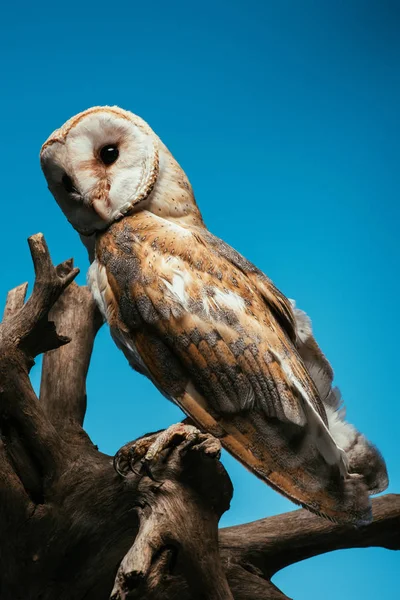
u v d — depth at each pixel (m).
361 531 4.02
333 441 3.25
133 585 2.83
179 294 3.56
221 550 3.96
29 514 3.44
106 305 3.78
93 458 3.60
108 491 3.38
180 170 4.15
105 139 4.02
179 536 2.98
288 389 3.38
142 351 3.63
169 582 3.10
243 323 3.50
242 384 3.43
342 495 3.28
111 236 3.88
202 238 3.80
